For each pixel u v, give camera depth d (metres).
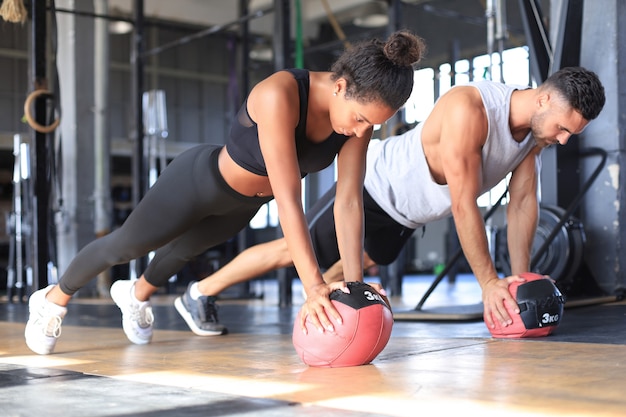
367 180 3.12
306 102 1.98
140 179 7.08
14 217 7.17
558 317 2.56
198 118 17.23
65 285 2.50
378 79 1.77
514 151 2.70
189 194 2.35
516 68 7.59
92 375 1.92
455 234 9.35
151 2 13.39
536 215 2.88
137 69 7.11
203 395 1.56
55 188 6.33
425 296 3.58
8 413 1.41
